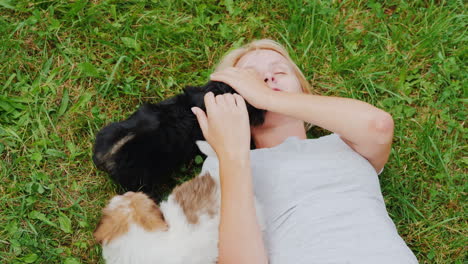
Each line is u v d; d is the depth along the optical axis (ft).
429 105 9.82
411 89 9.98
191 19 10.33
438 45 10.29
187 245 6.13
